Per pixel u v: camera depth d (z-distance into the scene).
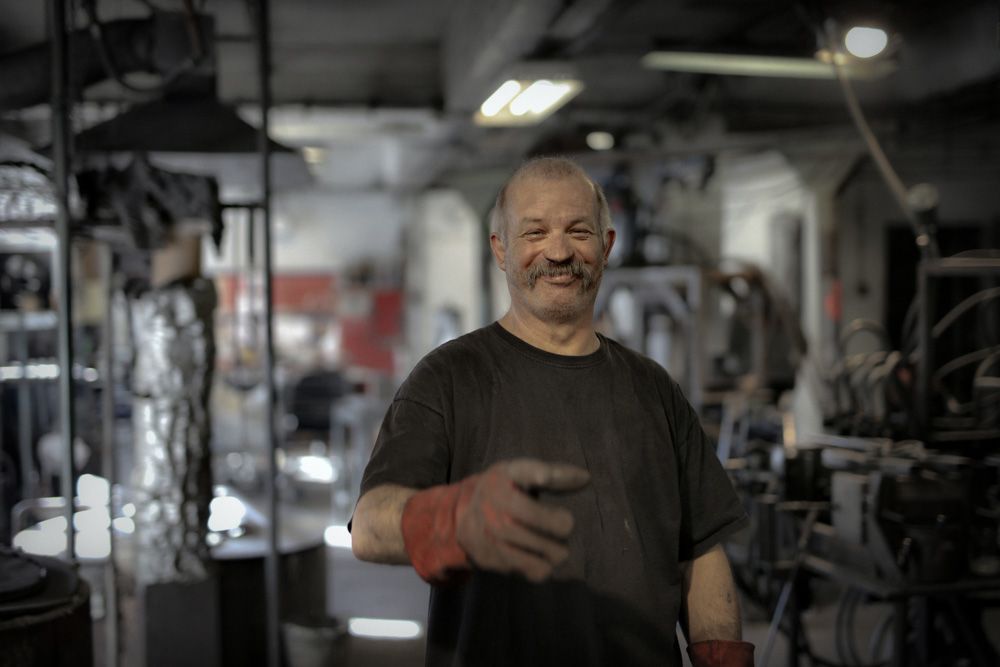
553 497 1.40
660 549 1.45
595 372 1.50
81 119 3.22
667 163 7.48
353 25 6.37
